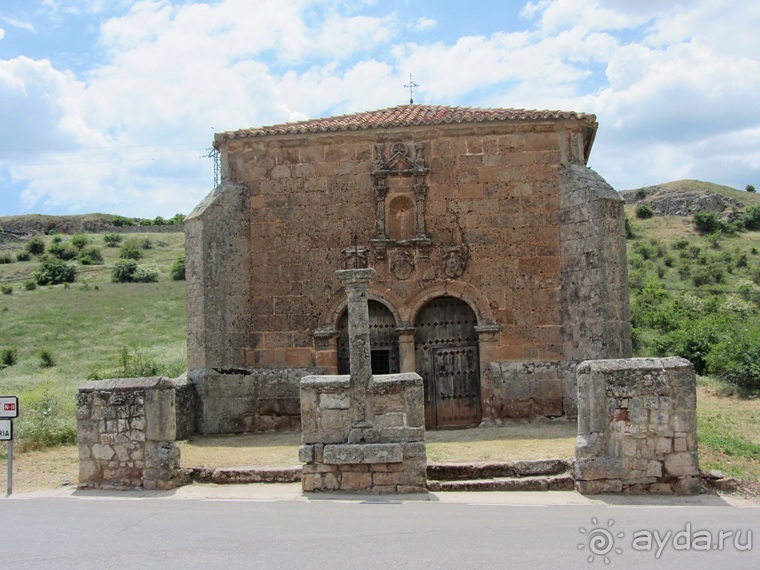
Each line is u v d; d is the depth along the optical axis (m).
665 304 48.06
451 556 7.83
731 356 26.98
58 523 10.09
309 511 10.77
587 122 21.50
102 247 88.81
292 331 21.36
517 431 18.50
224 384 20.48
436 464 13.34
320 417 12.70
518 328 20.94
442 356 21.38
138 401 13.32
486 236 21.27
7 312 55.50
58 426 18.31
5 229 104.94
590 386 12.43
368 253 21.36
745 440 17.00
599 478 12.21
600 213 19.94
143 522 10.05
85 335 48.94
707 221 76.25
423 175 21.38
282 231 21.64
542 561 7.64
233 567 7.53
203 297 20.47
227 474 13.63
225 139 21.77
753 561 7.77
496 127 21.33
